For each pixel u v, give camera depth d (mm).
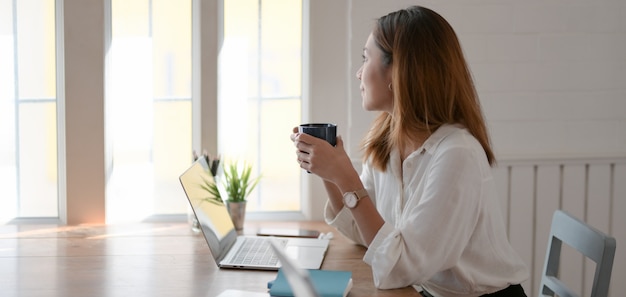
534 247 2943
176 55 2857
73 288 1860
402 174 1982
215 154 2846
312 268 1975
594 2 2898
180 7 2840
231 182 2539
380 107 1968
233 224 2465
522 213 2918
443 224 1748
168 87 2867
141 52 2844
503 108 2904
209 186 2275
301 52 2898
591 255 1877
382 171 2047
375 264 1775
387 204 2049
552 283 2068
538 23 2881
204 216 2090
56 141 2848
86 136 2770
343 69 2830
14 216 2863
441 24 1870
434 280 1954
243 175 2574
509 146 2922
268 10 2877
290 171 2943
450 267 1818
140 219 2893
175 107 2879
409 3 2807
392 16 1914
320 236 2389
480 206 1810
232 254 2133
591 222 2957
